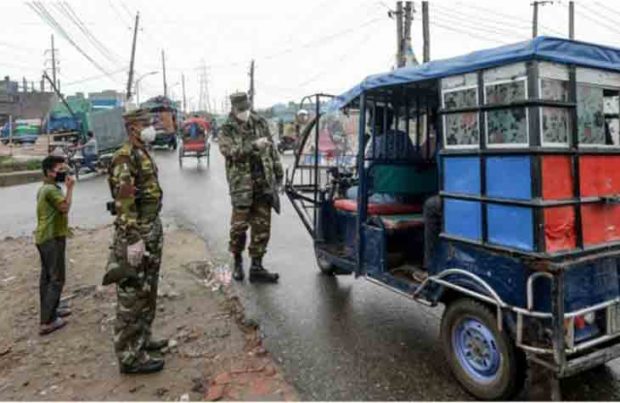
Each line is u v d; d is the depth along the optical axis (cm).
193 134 2180
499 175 316
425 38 1892
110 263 353
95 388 354
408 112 513
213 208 1141
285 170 797
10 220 1099
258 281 603
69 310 498
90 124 2009
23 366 390
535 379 353
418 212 512
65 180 467
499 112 315
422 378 366
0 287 591
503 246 315
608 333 319
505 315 313
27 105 5931
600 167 323
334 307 515
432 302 378
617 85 339
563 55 303
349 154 607
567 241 305
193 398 339
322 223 620
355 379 365
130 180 350
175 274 628
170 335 441
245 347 418
